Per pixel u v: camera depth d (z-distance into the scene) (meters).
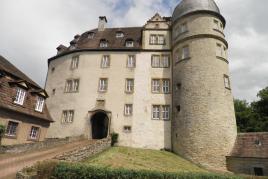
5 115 20.23
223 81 27.58
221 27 31.14
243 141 25.19
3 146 17.95
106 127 33.28
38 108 25.20
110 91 31.98
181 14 31.92
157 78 32.09
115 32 38.25
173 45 32.50
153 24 35.41
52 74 36.47
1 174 12.48
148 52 33.62
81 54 34.72
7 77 21.62
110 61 33.59
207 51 28.38
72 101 32.41
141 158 21.47
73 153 15.65
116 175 11.07
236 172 23.27
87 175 11.02
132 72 32.72
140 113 30.66
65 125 31.52
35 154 18.80
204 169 23.16
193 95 27.00
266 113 43.66
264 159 22.23
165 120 30.06
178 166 21.02
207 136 24.97
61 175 11.06
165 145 28.98
